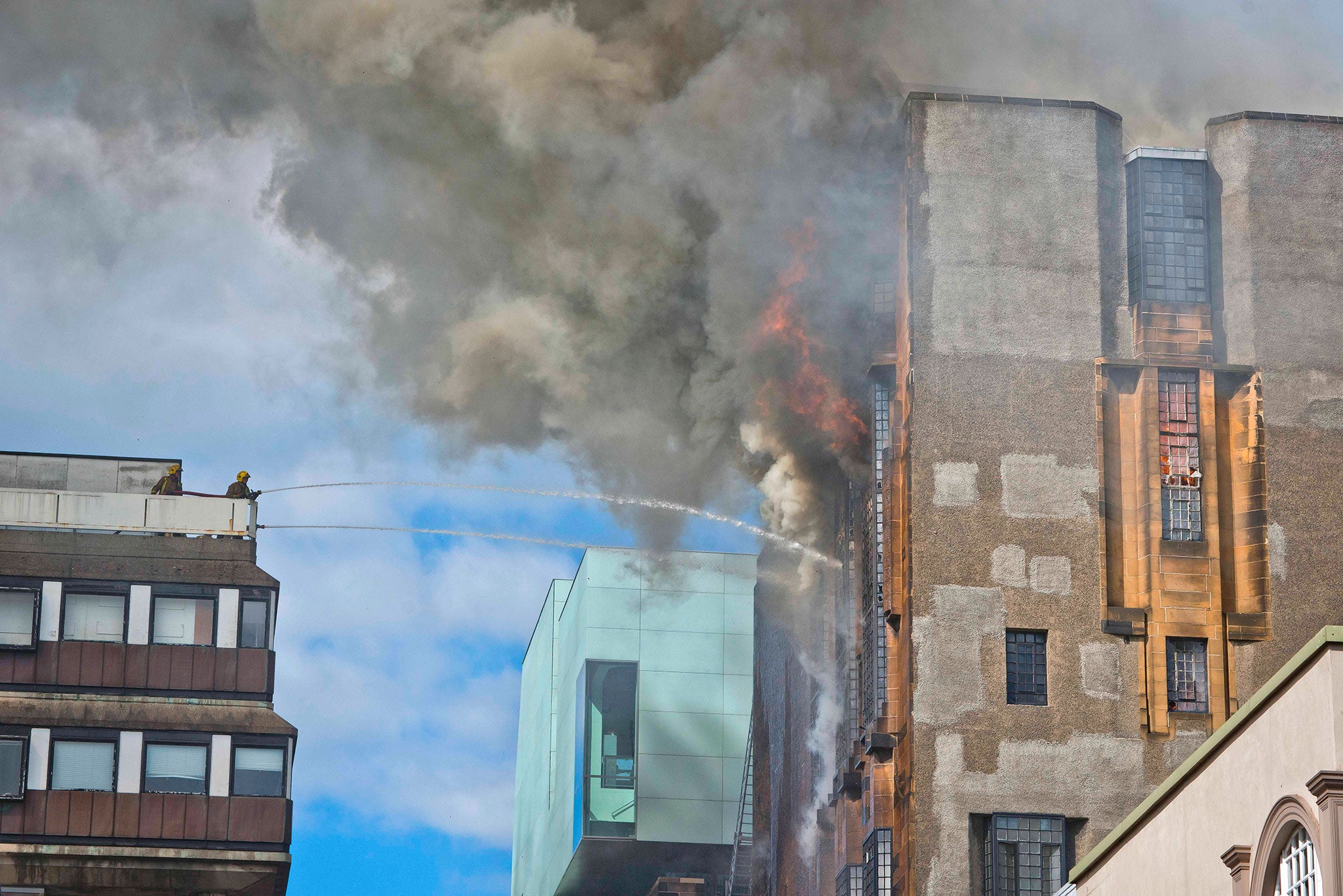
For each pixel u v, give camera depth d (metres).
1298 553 51.47
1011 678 50.31
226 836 66.56
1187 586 51.03
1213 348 52.72
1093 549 51.16
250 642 68.88
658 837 98.62
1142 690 50.28
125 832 66.06
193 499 70.31
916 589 50.66
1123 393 52.50
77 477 73.88
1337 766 26.64
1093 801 49.34
